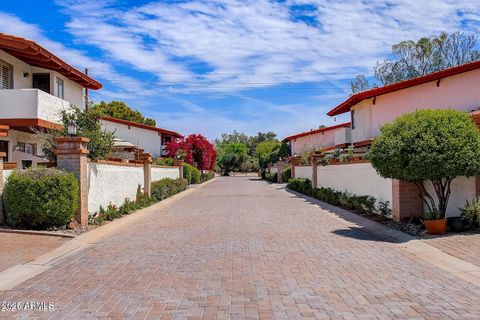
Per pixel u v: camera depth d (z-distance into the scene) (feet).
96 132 52.60
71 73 70.23
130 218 51.62
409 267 26.25
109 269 26.14
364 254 30.07
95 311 18.54
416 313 17.99
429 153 34.71
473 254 29.09
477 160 34.53
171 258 29.04
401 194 42.57
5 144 60.44
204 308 18.76
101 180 50.42
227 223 46.24
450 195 41.14
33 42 56.59
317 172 83.71
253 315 17.84
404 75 142.20
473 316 17.61
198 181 143.43
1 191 39.22
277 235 38.09
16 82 61.77
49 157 50.03
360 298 20.07
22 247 32.55
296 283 22.63
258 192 97.91
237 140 395.75
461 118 36.73
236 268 25.91
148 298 20.29
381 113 85.92
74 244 34.14
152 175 80.43
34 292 21.53
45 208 37.91
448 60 137.28
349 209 57.98
